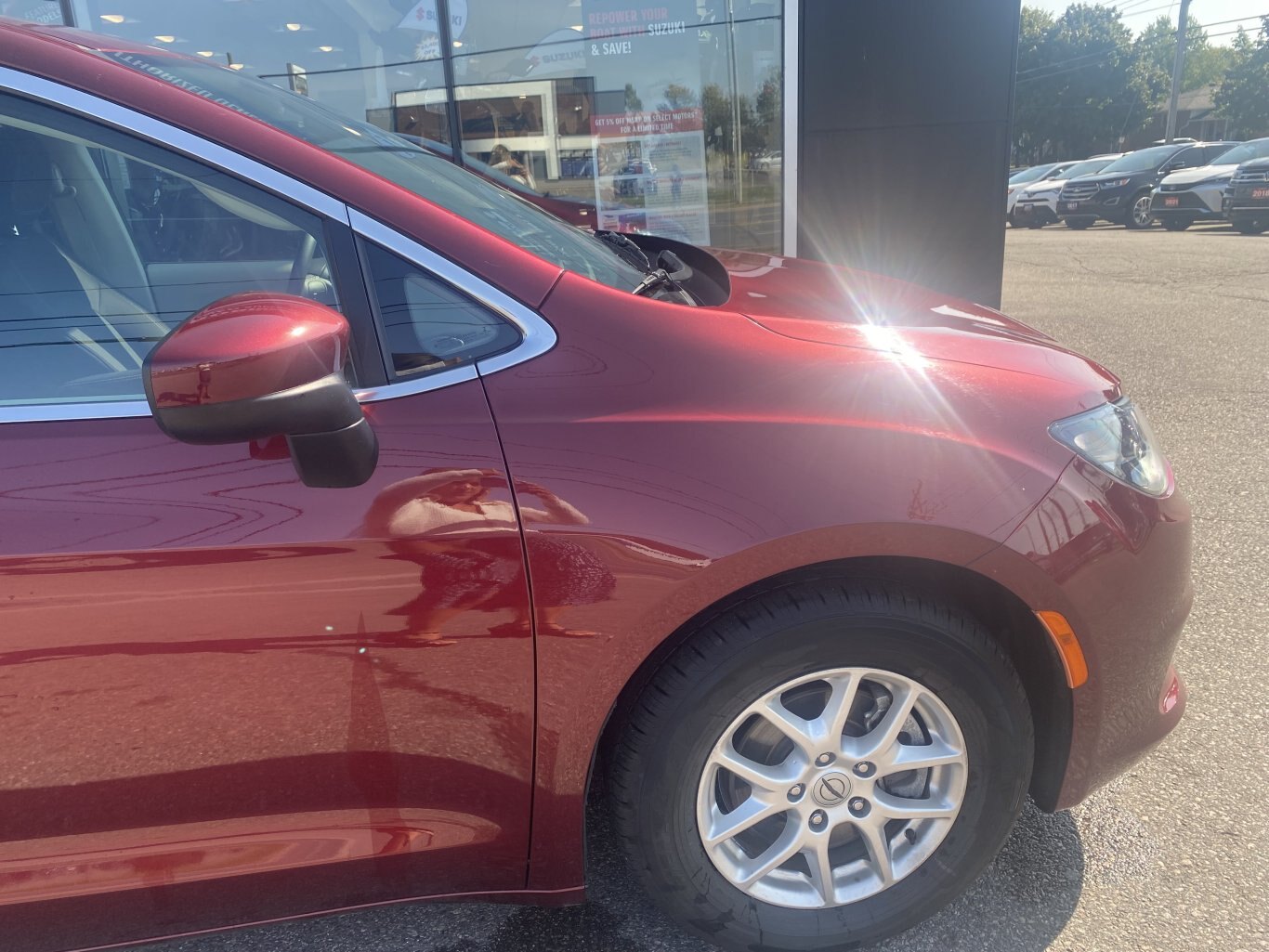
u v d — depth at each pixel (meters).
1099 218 18.00
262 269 1.46
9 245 1.43
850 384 1.57
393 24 4.98
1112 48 49.34
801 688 1.60
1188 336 6.73
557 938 1.85
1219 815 2.09
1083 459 1.62
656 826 1.58
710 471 1.45
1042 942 1.78
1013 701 1.62
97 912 1.48
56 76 1.38
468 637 1.43
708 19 4.98
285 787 1.47
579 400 1.45
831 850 1.77
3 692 1.32
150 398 1.15
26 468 1.31
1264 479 3.96
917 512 1.48
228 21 4.88
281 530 1.34
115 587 1.31
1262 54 41.44
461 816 1.55
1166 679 1.78
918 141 4.96
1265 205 14.10
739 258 2.55
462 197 1.76
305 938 1.88
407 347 1.44
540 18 5.03
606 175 5.28
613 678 1.48
